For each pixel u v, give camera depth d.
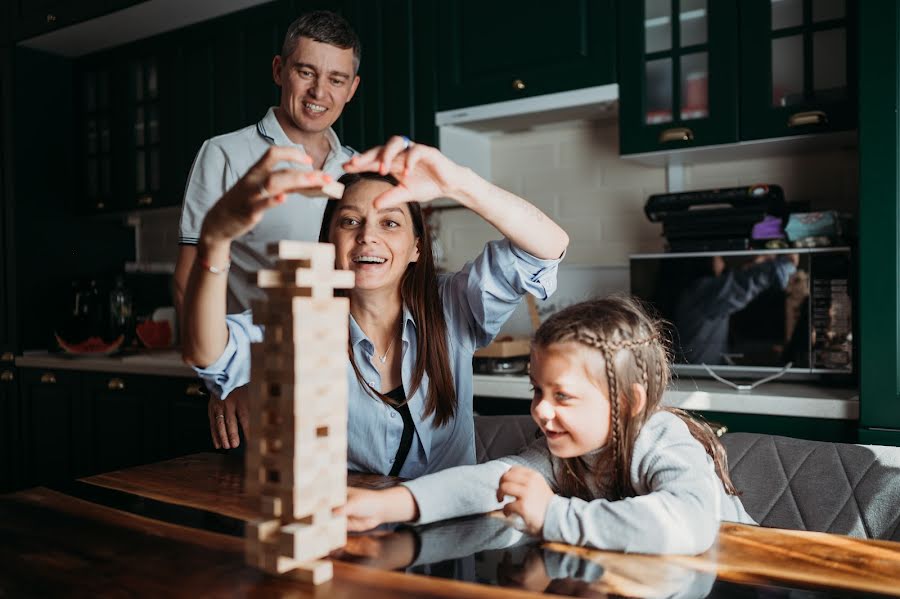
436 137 2.51
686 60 2.11
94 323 3.20
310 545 0.62
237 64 2.89
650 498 0.77
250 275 0.61
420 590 0.62
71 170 3.46
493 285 1.19
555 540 0.75
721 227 2.05
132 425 2.86
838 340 1.87
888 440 1.65
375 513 0.81
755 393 1.86
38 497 0.93
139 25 3.03
